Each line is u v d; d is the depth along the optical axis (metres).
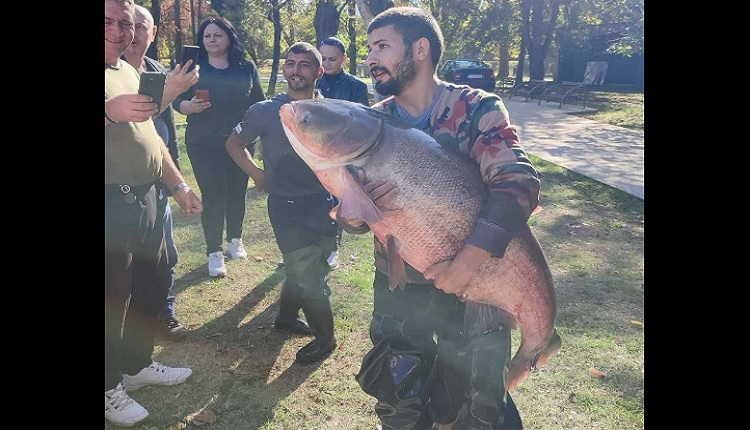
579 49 24.92
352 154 1.60
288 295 3.47
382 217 1.60
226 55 4.12
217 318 3.80
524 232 1.66
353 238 5.48
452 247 1.62
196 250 5.08
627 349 3.39
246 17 19.59
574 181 7.67
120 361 2.69
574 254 4.97
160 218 2.64
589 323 3.71
